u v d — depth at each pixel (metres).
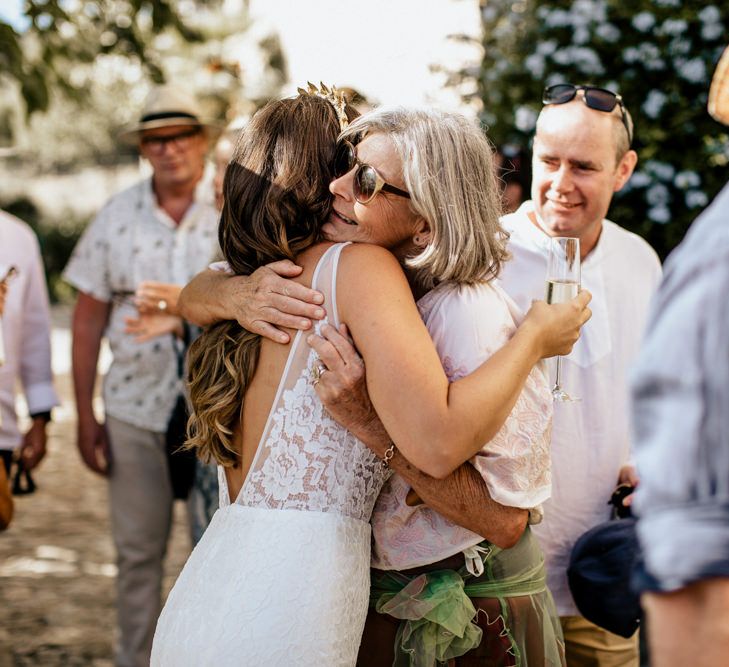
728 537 1.01
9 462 3.47
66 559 5.16
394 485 1.81
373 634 1.87
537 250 2.45
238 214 1.81
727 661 1.04
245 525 1.73
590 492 2.41
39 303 3.72
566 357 2.40
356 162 1.71
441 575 1.81
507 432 1.71
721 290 1.03
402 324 1.62
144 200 3.75
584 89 2.39
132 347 3.63
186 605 1.74
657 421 1.07
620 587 2.18
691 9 3.54
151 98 3.78
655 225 3.57
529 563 1.89
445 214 1.67
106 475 3.80
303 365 1.72
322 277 1.71
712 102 1.25
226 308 1.82
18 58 5.23
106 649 4.04
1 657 3.94
